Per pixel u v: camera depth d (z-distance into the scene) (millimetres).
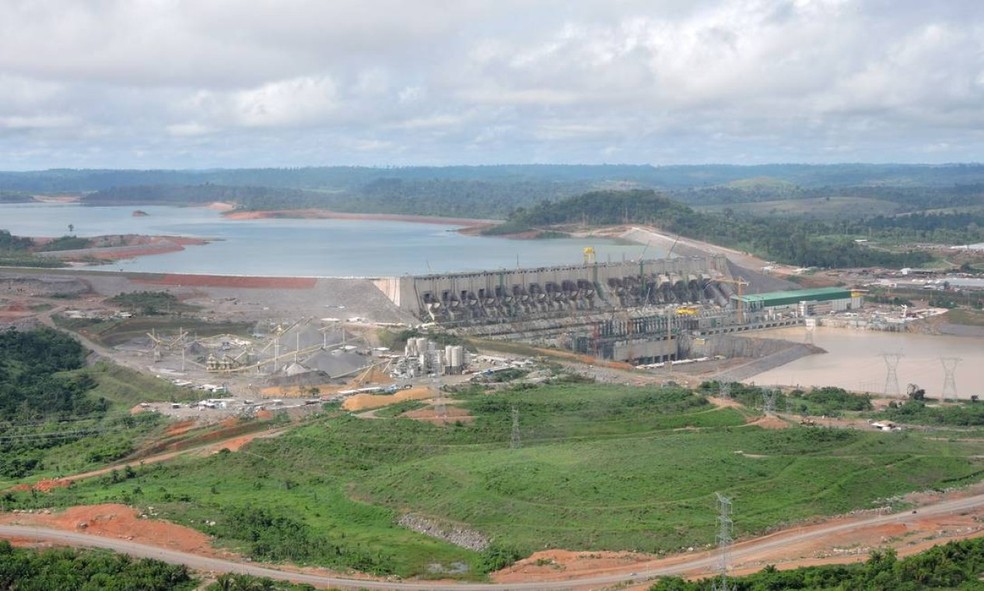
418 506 190375
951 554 156875
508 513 182250
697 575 156375
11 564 152750
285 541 171750
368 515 189500
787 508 187625
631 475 197500
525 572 159750
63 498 195625
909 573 148500
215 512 184375
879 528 180625
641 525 175375
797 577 148375
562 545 169875
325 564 162375
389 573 159375
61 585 147250
